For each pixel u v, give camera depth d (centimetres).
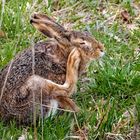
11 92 1088
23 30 1339
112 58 1263
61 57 1103
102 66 1229
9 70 1067
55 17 1398
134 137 1082
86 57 1108
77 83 1191
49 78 1097
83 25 1370
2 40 1329
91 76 1212
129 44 1314
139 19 1394
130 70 1230
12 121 1101
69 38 1095
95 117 1109
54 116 1106
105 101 1170
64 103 1100
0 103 1097
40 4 1418
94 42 1110
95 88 1188
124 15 1402
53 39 1106
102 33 1344
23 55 1121
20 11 1369
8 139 1064
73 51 1090
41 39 1317
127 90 1184
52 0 1438
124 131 1099
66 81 1091
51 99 1084
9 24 1352
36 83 1073
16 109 1088
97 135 1079
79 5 1432
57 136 1068
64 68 1103
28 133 1067
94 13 1412
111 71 1211
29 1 1418
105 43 1298
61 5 1433
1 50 1279
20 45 1295
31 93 1074
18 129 1094
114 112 1118
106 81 1195
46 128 1073
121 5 1427
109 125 1095
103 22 1384
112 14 1409
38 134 1068
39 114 1088
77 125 1080
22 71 1094
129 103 1160
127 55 1283
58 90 1082
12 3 1397
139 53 1284
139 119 1109
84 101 1159
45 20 1094
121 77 1197
